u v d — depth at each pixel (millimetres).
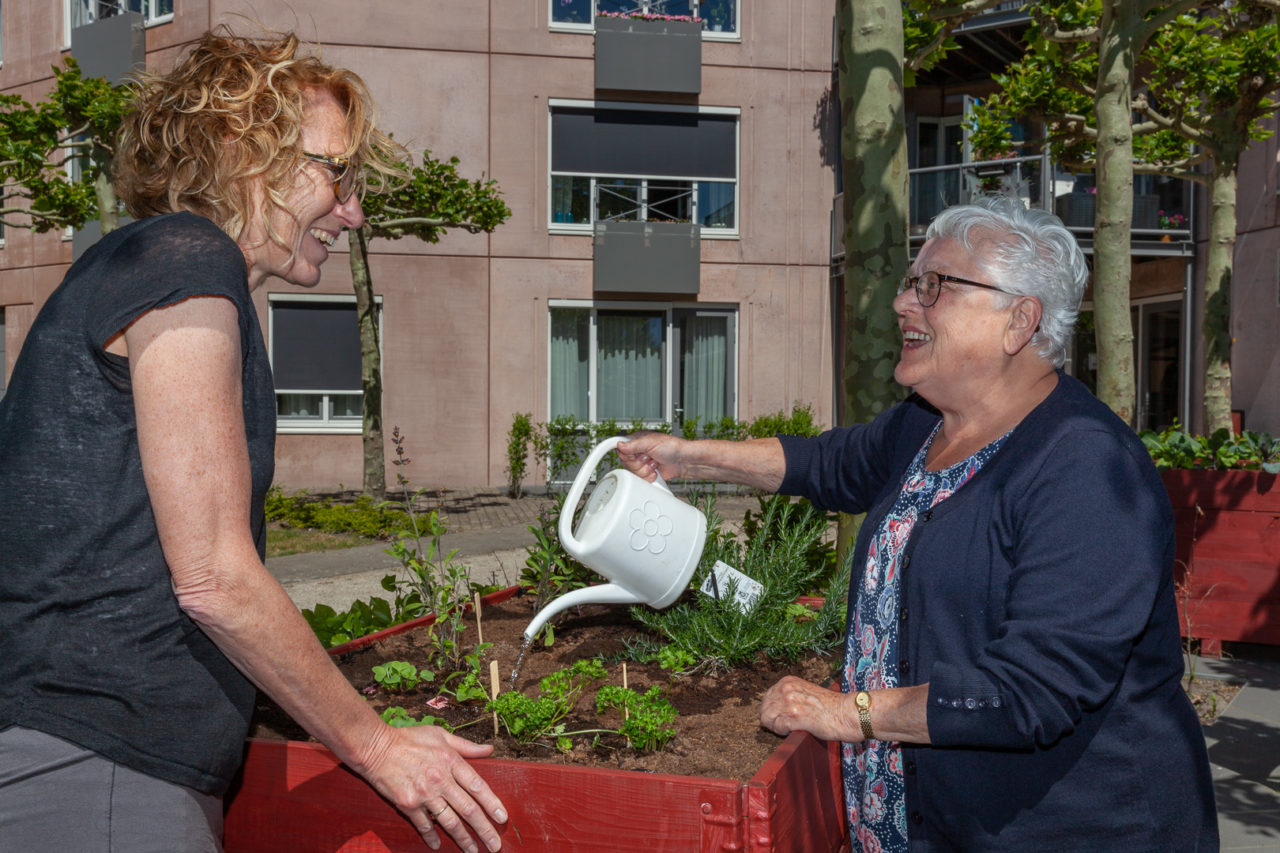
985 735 1330
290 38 1498
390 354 14031
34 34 15781
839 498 2240
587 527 2250
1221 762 3695
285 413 14000
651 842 1474
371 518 9719
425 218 11547
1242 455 5266
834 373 14938
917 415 2035
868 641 1714
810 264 14781
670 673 2457
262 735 1866
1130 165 5324
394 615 3207
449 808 1436
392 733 1413
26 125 10430
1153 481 1466
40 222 11242
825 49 14688
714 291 14617
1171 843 1499
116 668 1280
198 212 1433
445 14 13930
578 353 14688
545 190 14242
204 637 1336
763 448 2303
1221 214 10320
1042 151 13609
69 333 1271
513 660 2584
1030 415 1575
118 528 1271
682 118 14570
